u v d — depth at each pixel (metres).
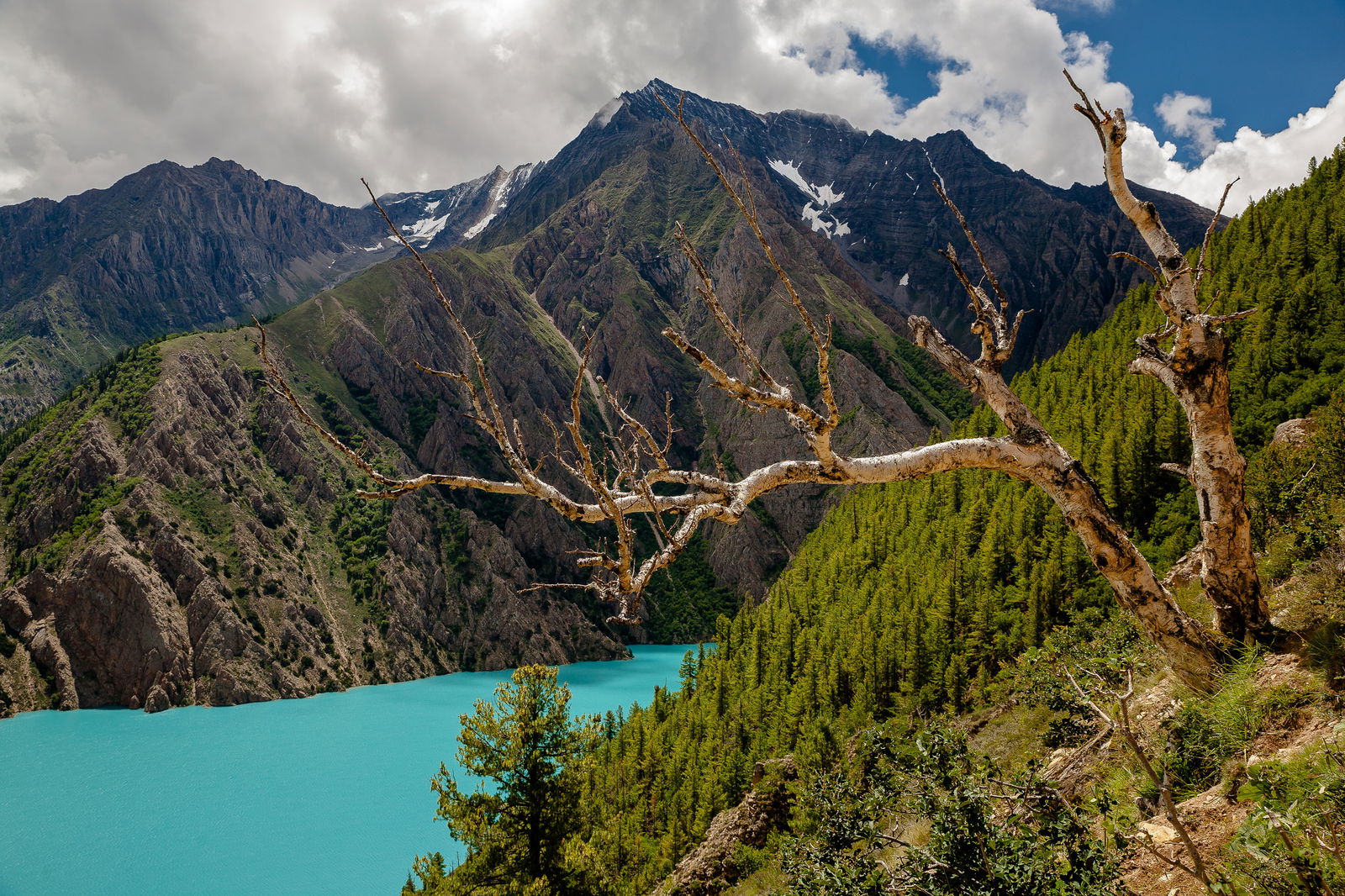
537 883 24.27
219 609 132.38
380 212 4.43
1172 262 7.47
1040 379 109.75
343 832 74.12
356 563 166.25
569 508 4.79
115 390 165.38
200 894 61.19
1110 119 7.21
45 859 67.62
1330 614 7.29
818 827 6.11
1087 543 6.99
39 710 118.62
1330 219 68.50
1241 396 54.41
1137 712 9.37
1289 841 4.33
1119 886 4.97
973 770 5.78
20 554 135.75
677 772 56.69
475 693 138.12
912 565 76.75
